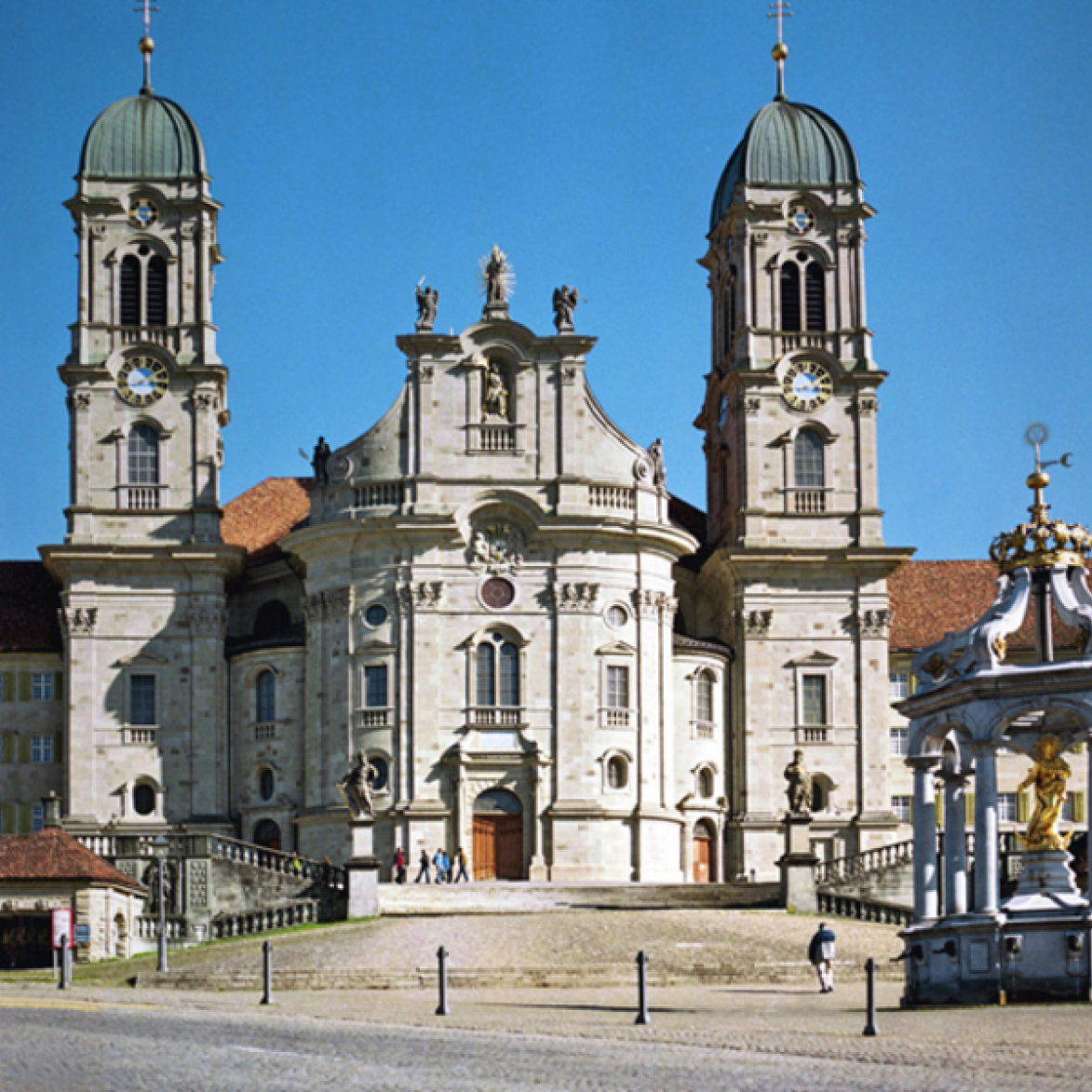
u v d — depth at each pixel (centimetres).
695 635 11275
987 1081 3938
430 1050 4444
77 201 10669
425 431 10294
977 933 5234
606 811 10125
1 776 10688
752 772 10588
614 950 7188
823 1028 4947
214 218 10931
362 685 10188
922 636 11356
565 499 10281
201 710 10512
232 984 6675
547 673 10212
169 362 10656
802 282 10919
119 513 10556
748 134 11062
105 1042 4488
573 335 10388
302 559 10462
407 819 10006
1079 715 5191
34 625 10875
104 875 7881
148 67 11050
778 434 10800
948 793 5578
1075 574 5428
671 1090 3831
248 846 8662
